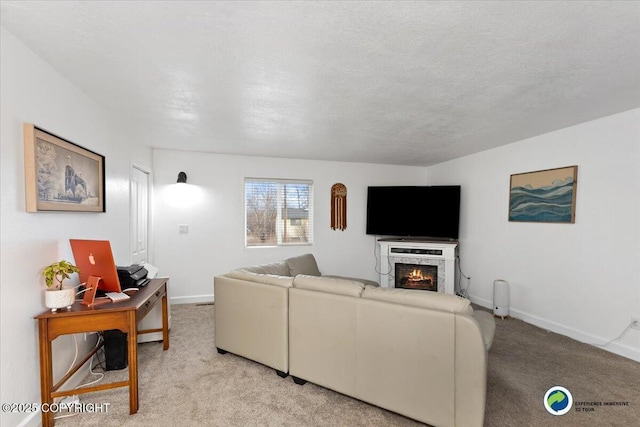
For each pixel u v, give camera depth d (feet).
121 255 10.30
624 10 4.59
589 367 8.43
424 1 4.42
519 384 7.57
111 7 4.58
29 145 5.65
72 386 7.23
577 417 6.35
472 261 15.10
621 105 8.62
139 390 7.25
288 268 11.88
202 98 8.16
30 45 5.65
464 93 7.82
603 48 5.70
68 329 6.01
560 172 10.82
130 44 5.62
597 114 9.36
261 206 16.08
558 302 10.91
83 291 6.79
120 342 8.20
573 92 7.73
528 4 4.49
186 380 7.73
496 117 9.67
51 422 5.90
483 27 5.07
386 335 6.33
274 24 5.00
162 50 5.83
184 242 14.74
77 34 5.31
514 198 12.68
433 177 18.28
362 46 5.66
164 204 14.40
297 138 12.33
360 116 9.61
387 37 5.37
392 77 6.93
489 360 8.85
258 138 12.32
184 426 6.01
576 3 4.45
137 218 12.38
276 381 7.75
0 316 5.06
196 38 5.42
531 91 7.69
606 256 9.50
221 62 6.28
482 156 14.48
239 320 8.70
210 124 10.45
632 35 5.27
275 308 7.90
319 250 17.02
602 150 9.62
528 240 12.07
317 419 6.28
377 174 17.97
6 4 4.49
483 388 5.44
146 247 13.55
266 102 8.45
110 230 9.41
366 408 6.67
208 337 10.56
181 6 4.55
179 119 9.91
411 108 8.90
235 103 8.53
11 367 5.27
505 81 7.13
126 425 6.02
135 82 7.22
